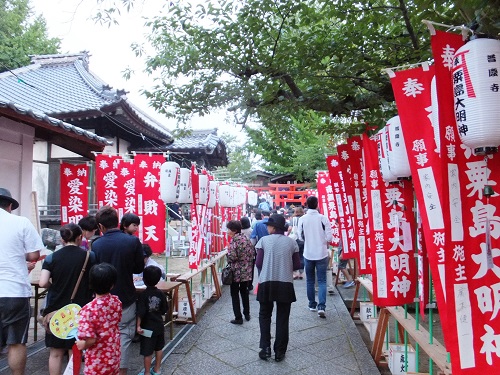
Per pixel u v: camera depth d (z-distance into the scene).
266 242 5.61
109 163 8.16
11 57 16.52
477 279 2.47
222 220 11.36
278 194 25.36
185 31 5.73
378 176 4.52
